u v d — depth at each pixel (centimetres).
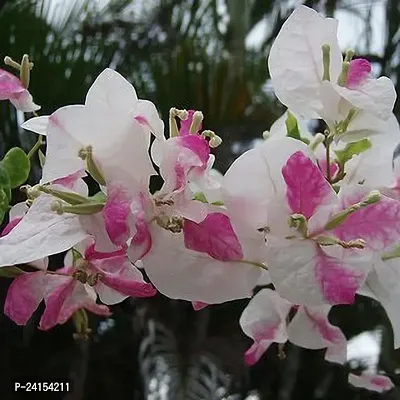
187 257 37
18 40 115
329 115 39
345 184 40
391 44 140
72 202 37
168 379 107
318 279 36
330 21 40
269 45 136
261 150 37
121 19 134
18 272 40
